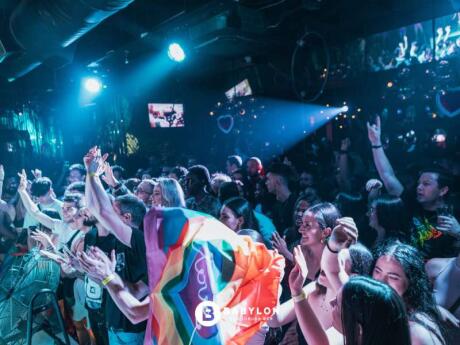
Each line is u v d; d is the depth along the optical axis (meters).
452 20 7.56
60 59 7.46
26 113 12.32
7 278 2.93
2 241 4.63
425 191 3.09
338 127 11.66
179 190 3.65
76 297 3.39
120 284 2.13
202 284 1.67
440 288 2.13
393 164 8.97
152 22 7.92
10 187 7.49
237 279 1.72
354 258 1.98
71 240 3.52
